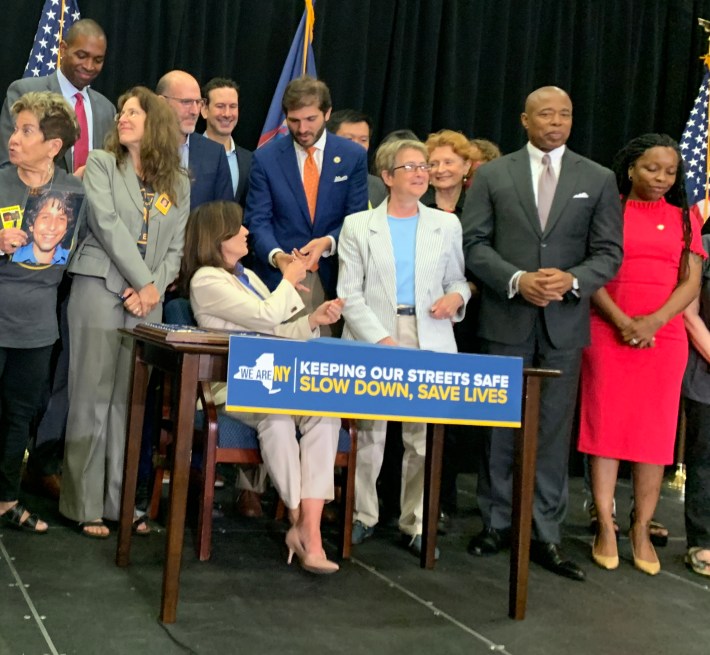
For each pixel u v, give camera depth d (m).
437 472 2.91
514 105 5.24
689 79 5.59
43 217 2.80
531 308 3.06
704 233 3.60
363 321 3.03
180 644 2.10
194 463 2.90
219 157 3.60
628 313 3.17
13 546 2.77
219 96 3.93
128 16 4.36
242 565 2.80
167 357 2.40
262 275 3.36
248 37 4.66
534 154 3.17
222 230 2.91
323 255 3.31
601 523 3.15
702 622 2.59
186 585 2.54
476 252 3.12
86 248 2.96
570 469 5.14
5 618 2.18
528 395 2.46
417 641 2.25
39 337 2.87
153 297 2.92
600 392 3.16
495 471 3.15
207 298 2.82
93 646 2.05
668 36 5.56
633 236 3.19
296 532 2.73
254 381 2.17
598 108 5.44
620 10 5.41
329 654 2.12
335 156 3.44
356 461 3.11
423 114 5.00
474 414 2.35
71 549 2.79
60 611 2.25
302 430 2.77
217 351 2.21
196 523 3.30
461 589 2.72
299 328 2.85
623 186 3.34
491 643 2.28
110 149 3.04
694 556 3.14
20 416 2.93
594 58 5.32
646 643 2.37
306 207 3.40
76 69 3.39
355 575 2.79
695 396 3.17
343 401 2.24
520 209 3.10
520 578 2.47
